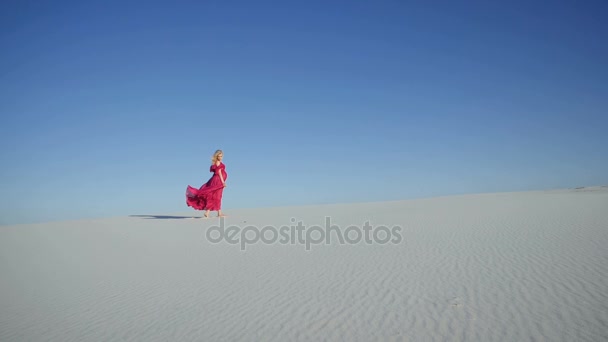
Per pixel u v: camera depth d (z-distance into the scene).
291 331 4.31
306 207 25.41
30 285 7.08
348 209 20.83
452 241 8.95
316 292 5.69
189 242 10.66
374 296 5.34
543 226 10.29
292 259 8.02
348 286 5.90
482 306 4.73
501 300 4.89
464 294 5.20
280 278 6.61
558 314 4.36
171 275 7.23
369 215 15.98
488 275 6.00
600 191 33.22
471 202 22.20
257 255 8.62
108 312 5.34
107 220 18.86
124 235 12.64
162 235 12.09
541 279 5.64
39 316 5.34
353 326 4.35
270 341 4.08
